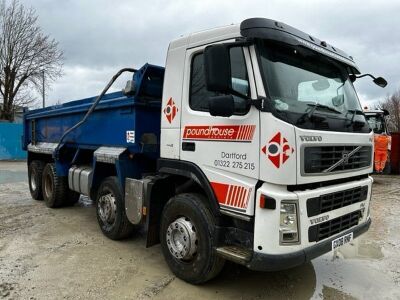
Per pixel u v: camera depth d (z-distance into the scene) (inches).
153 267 191.3
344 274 188.5
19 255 204.4
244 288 170.2
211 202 159.0
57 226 262.2
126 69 223.6
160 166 185.6
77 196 323.3
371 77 201.3
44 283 170.2
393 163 661.9
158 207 191.9
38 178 342.6
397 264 203.0
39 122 350.0
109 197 228.2
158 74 206.8
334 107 168.4
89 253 209.3
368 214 185.5
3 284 168.6
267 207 137.3
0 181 490.6
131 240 232.7
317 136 142.9
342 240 158.4
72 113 280.7
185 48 172.7
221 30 156.8
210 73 136.3
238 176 148.8
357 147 167.8
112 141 227.9
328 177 149.4
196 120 165.8
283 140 134.7
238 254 147.3
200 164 164.2
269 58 144.8
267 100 138.1
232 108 141.8
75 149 291.0
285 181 135.0
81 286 168.1
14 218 284.2
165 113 183.0
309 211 142.0
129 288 167.3
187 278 171.0
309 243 143.1
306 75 158.1
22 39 1206.3
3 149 877.2
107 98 233.0
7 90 1201.4
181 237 171.6
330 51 170.4
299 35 152.6
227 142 152.4
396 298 163.2
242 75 147.1
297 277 183.8
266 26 137.9
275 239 136.3
